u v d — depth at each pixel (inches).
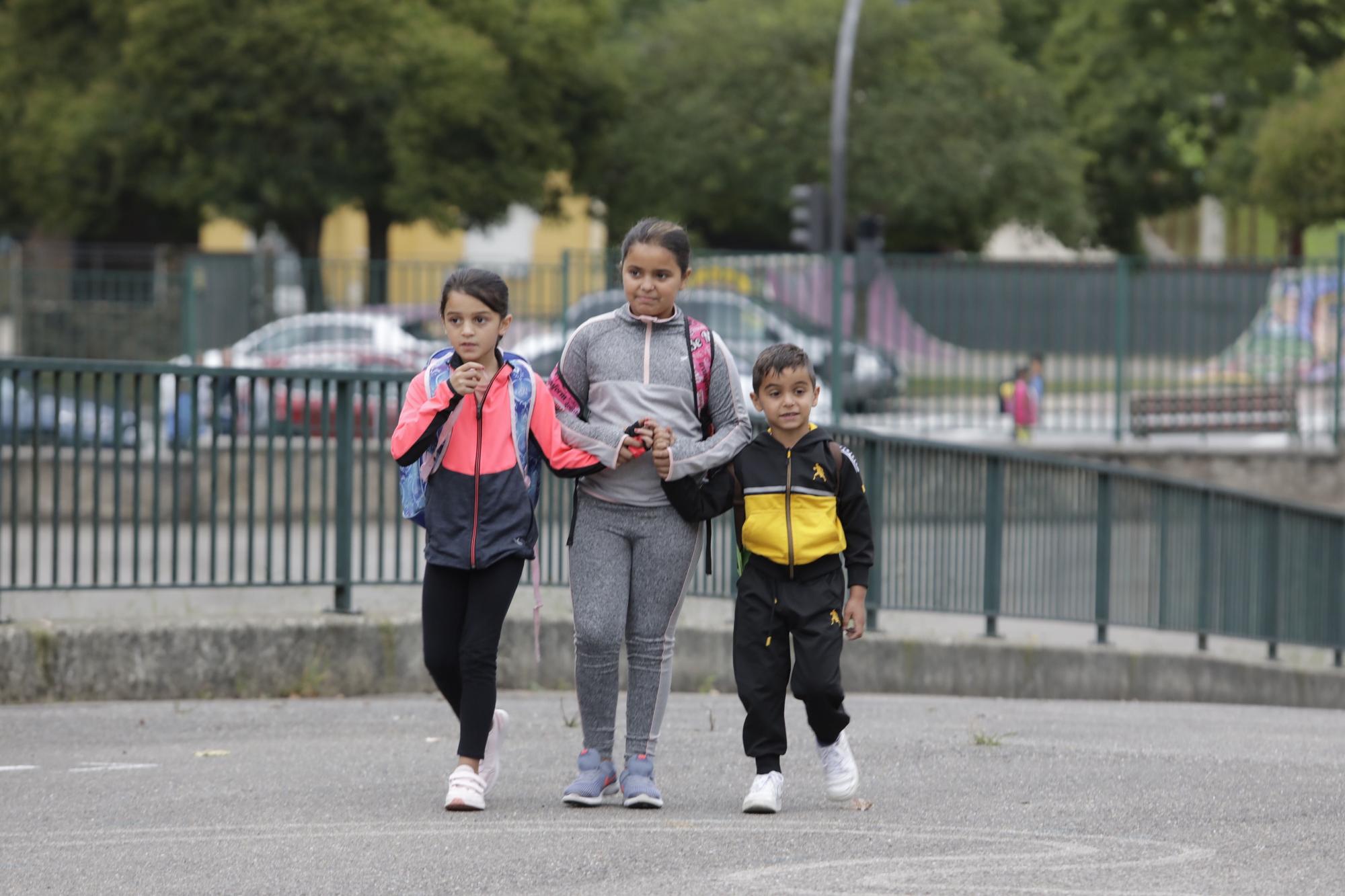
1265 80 2274.9
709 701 588.7
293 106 1971.0
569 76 2145.7
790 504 360.8
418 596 666.8
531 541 364.2
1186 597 805.9
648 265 362.3
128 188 2107.5
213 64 1932.8
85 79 2058.3
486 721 364.8
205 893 298.0
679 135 2161.7
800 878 307.7
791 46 2129.7
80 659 547.5
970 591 709.3
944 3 2175.2
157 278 1214.3
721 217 2273.6
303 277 1201.4
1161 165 2450.8
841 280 1141.7
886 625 687.1
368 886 302.8
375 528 813.2
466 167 2058.3
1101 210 2512.3
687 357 364.2
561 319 1159.6
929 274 1158.3
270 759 441.7
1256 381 1176.2
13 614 593.6
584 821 357.4
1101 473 762.8
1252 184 1966.0
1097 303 1168.2
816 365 1148.5
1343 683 828.0
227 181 1989.4
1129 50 2313.0
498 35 2078.0
